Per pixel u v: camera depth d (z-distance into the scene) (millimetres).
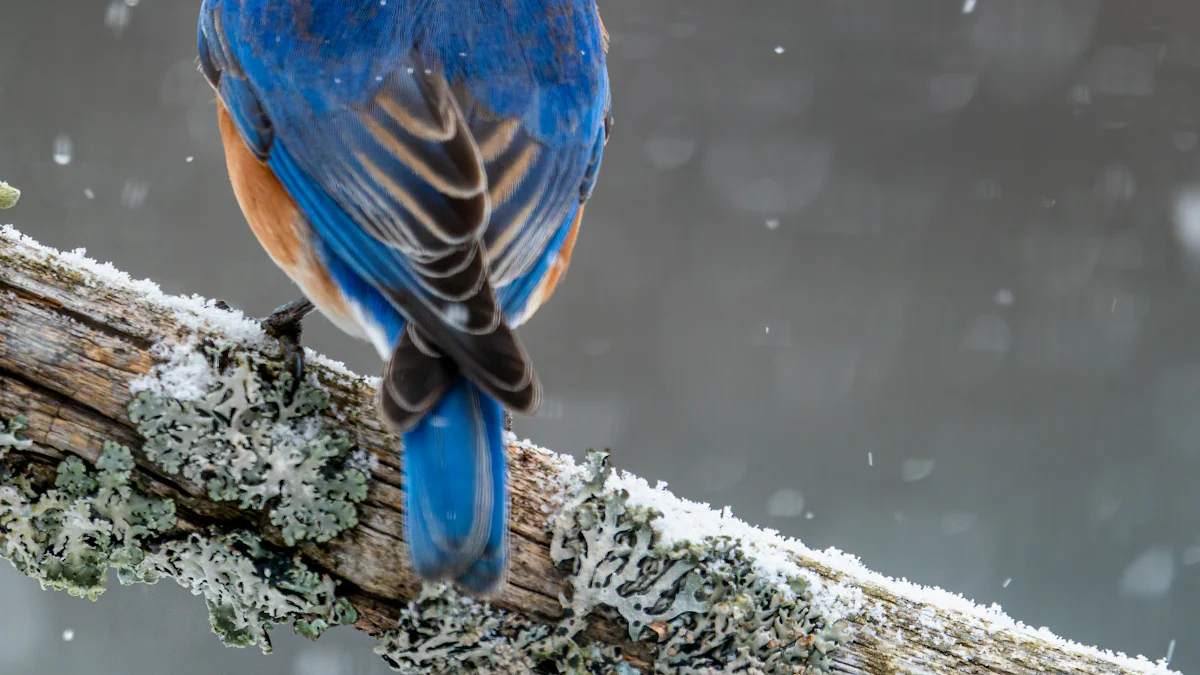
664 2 16719
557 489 5586
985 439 14383
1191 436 14320
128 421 5406
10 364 5371
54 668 10141
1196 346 15047
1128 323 15492
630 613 5473
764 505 13789
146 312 5582
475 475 5219
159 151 14891
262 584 5438
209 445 5426
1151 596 12977
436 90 6363
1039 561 13156
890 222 16141
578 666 5469
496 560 5117
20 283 5469
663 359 14695
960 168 16500
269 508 5449
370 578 5457
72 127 14953
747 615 5508
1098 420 14586
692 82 16562
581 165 6750
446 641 5469
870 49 17000
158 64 15375
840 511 13711
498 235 6172
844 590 5742
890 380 14719
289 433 5508
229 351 5547
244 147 6629
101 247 14312
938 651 5703
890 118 16781
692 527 5590
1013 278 15852
